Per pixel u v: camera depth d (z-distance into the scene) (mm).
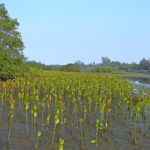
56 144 6359
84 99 13156
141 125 8562
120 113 10445
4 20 25969
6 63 22875
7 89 15359
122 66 144625
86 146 6309
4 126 7852
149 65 123625
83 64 195250
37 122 8562
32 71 29922
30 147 6062
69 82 16469
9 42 25594
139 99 10609
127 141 6809
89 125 8391
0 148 5887
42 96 14148
